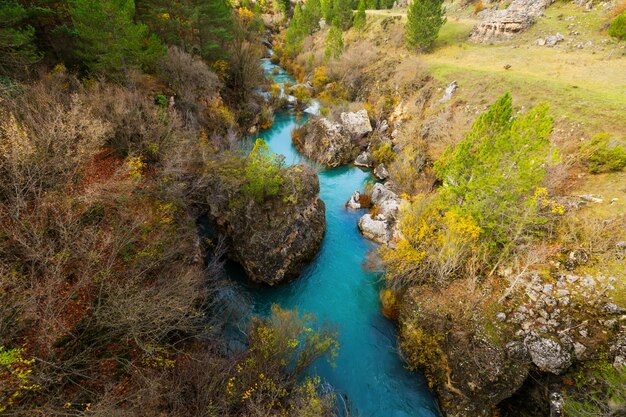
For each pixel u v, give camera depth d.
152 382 10.79
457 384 14.70
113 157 19.91
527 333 14.69
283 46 79.50
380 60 53.00
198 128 29.27
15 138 12.05
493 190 16.42
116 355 12.24
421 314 17.20
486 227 17.42
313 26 80.94
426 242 18.88
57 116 14.08
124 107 20.25
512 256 17.19
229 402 11.62
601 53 37.12
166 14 35.78
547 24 47.00
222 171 22.08
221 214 21.94
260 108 44.28
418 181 27.48
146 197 18.62
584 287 15.09
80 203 14.31
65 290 12.38
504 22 48.88
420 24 50.25
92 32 21.50
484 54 45.88
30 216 11.81
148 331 11.92
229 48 43.09
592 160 19.94
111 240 13.18
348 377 16.09
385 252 21.14
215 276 19.06
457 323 16.09
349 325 18.86
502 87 31.88
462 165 18.11
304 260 22.78
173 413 10.80
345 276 22.34
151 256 14.89
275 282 21.00
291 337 14.77
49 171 13.62
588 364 13.20
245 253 20.70
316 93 55.62
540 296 15.55
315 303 20.25
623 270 14.83
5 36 16.88
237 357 13.95
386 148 35.16
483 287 17.14
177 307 12.49
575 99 26.20
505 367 14.17
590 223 16.55
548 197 18.84
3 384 8.93
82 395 10.67
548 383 13.63
